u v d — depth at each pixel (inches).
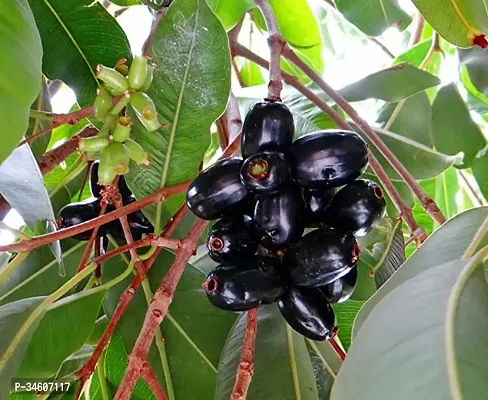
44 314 6.6
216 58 7.1
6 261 8.6
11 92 4.6
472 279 4.7
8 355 5.9
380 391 3.9
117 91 6.6
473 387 3.7
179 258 6.3
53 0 8.1
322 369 8.3
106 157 6.6
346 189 6.1
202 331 8.1
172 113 7.2
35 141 9.0
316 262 5.9
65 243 8.7
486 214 6.2
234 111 9.2
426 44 13.0
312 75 9.8
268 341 7.3
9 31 4.7
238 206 6.1
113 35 8.4
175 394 7.8
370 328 4.5
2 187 6.5
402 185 10.8
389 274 8.6
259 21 13.3
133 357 5.6
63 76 8.5
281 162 5.7
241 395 5.4
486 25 8.2
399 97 10.8
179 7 6.9
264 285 6.0
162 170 7.4
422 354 4.0
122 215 6.7
